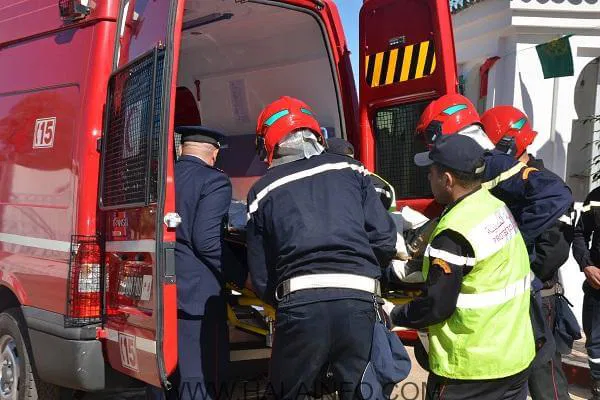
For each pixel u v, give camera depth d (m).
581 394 5.26
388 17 4.77
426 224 3.57
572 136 7.30
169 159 3.11
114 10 3.71
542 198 3.51
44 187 3.93
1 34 4.60
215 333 3.48
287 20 4.97
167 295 3.08
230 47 5.52
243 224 3.69
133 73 3.37
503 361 2.84
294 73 5.39
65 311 3.61
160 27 3.30
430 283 2.82
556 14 7.07
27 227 4.07
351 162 3.29
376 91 4.88
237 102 5.80
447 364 2.89
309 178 3.11
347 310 2.93
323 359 2.98
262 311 3.89
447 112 3.99
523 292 2.97
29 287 3.99
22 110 4.22
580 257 4.84
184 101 5.95
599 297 4.80
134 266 3.30
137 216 3.26
